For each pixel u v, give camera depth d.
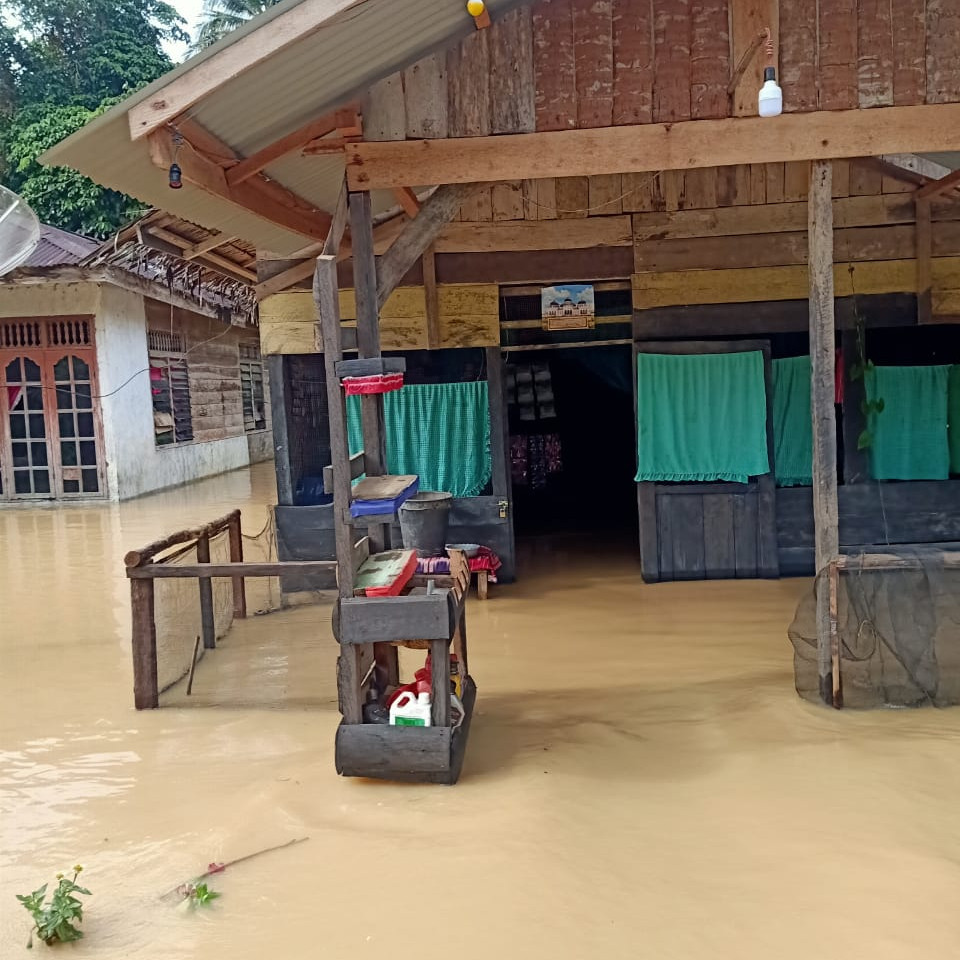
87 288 16.58
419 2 4.65
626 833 4.07
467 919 3.46
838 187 9.03
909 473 9.24
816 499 5.68
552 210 9.24
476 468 9.56
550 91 5.55
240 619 8.55
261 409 26.84
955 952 3.18
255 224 7.03
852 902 3.49
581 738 5.27
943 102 5.48
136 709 6.07
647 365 9.15
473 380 9.86
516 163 5.59
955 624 5.55
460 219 9.24
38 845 4.22
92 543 12.84
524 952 3.26
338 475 4.84
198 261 11.63
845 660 5.59
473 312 9.32
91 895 3.65
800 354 9.72
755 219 9.12
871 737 5.07
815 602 5.76
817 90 5.49
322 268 4.80
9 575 10.77
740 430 9.18
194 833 4.28
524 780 4.66
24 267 15.67
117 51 28.09
